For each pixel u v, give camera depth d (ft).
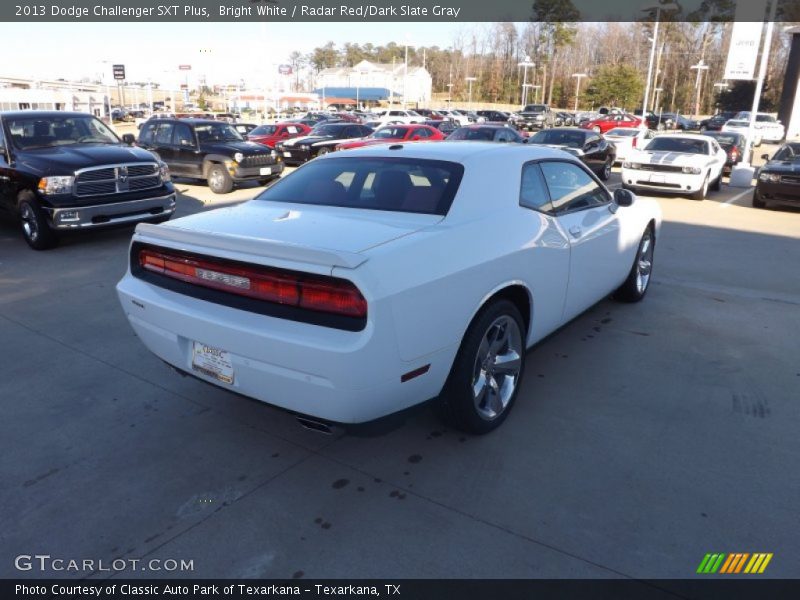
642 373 13.96
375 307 8.10
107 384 13.30
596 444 10.98
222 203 40.09
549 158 13.48
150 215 27.43
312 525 8.84
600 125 121.90
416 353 8.91
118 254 25.21
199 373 10.06
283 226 10.04
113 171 25.94
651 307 18.76
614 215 15.62
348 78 334.65
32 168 24.94
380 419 9.04
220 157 44.52
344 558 8.20
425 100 326.85
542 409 12.24
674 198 46.85
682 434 11.33
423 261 9.01
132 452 10.74
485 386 10.98
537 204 12.38
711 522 8.90
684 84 289.94
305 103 274.16
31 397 12.69
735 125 126.82
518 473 10.10
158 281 10.32
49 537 8.61
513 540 8.52
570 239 12.85
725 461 10.46
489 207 11.03
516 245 10.95
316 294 8.38
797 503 9.36
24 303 18.70
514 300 11.83
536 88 288.71
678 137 48.91
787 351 15.34
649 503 9.32
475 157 11.81
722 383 13.47
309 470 10.21
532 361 14.55
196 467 10.28
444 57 393.29
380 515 9.06
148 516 9.04
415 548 8.38
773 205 41.91
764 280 22.18
